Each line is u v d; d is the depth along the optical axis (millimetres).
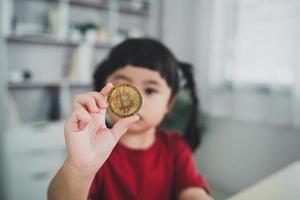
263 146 2236
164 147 892
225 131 2410
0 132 2109
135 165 805
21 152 2154
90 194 699
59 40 2451
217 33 2695
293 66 2277
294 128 2172
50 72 2695
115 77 794
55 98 2561
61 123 2346
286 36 2324
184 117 1443
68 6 2678
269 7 2428
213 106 2742
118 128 585
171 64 840
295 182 844
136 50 810
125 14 3148
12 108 2271
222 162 2369
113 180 772
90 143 557
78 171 553
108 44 2719
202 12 2779
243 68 2598
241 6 2592
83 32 2607
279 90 2393
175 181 873
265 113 2471
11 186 2133
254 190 783
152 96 784
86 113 545
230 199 728
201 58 2805
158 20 3289
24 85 2441
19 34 2238
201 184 842
